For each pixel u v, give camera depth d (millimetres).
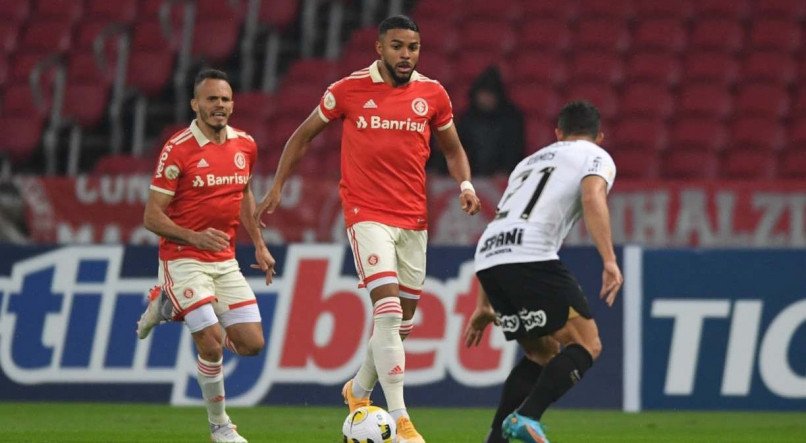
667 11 59906
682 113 55938
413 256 25281
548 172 22188
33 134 57125
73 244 38031
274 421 32406
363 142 24719
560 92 56781
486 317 23641
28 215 42500
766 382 35875
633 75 57406
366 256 24375
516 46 59000
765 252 36406
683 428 31250
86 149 58562
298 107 57125
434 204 40938
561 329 21609
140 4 61938
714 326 36250
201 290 25859
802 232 40000
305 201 41812
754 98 56406
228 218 26406
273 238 41781
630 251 36844
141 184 42562
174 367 37250
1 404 36844
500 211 22594
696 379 36125
